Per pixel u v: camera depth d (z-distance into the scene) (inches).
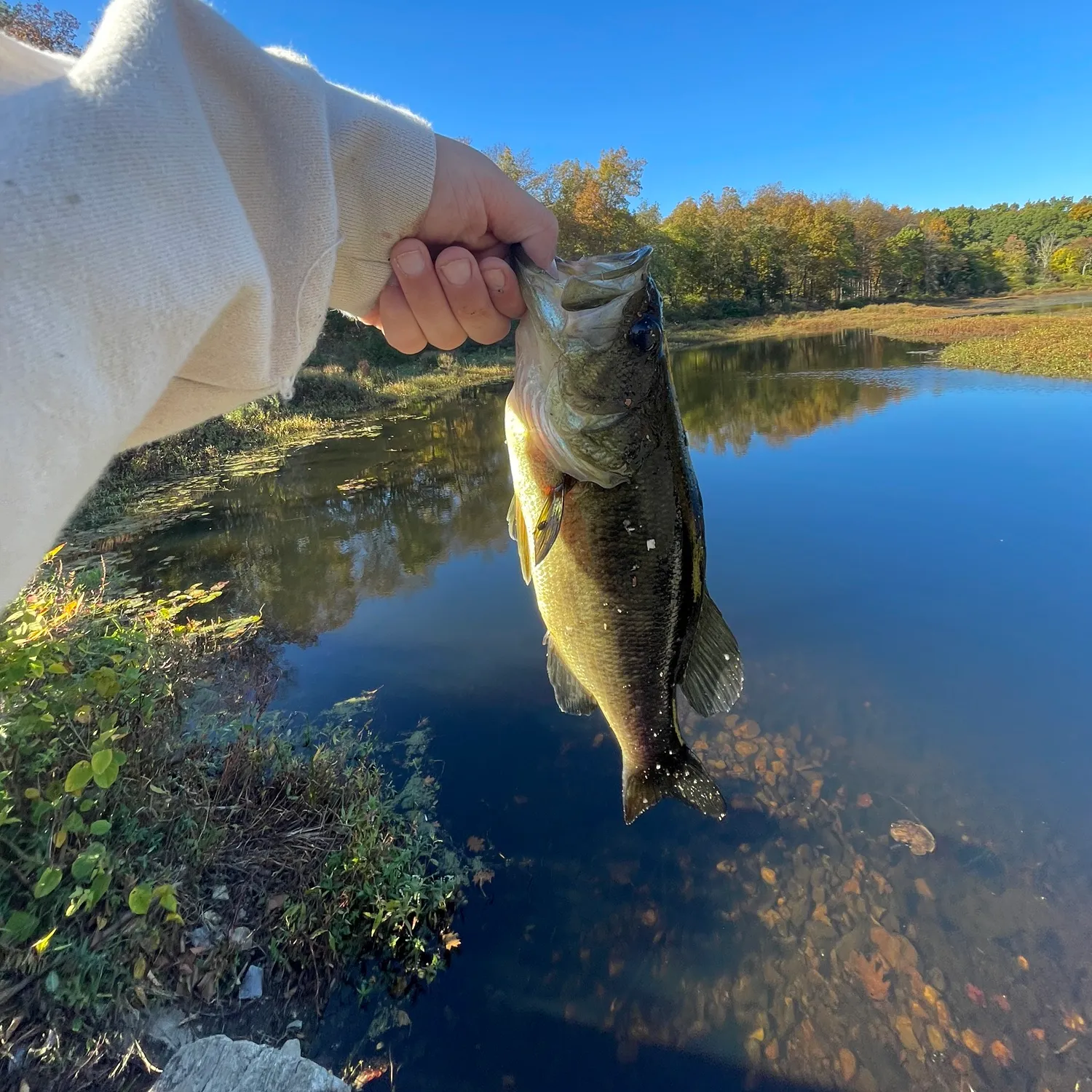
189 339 33.9
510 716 193.3
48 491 26.7
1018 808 154.5
